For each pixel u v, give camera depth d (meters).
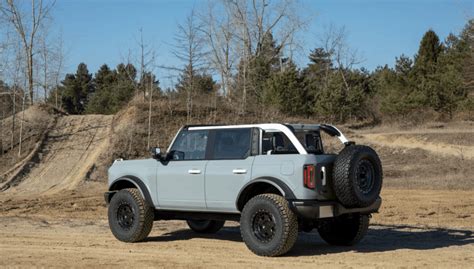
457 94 46.31
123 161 11.33
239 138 9.82
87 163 32.22
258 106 46.75
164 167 10.58
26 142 35.69
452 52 51.91
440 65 51.56
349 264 8.53
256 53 57.88
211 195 9.89
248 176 9.41
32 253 9.59
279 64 60.44
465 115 44.91
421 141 35.00
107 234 12.04
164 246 10.39
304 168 8.86
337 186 8.92
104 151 33.44
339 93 49.09
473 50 50.56
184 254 9.48
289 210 8.91
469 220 14.66
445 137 34.88
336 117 48.97
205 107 42.72
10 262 8.71
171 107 41.09
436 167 29.67
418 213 16.14
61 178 29.75
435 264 8.51
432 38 56.44
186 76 43.09
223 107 44.19
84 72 78.88
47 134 37.22
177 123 38.69
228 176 9.66
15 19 47.03
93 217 15.76
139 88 44.75
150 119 36.88
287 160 9.05
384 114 48.94
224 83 53.50
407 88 51.09
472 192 22.23
